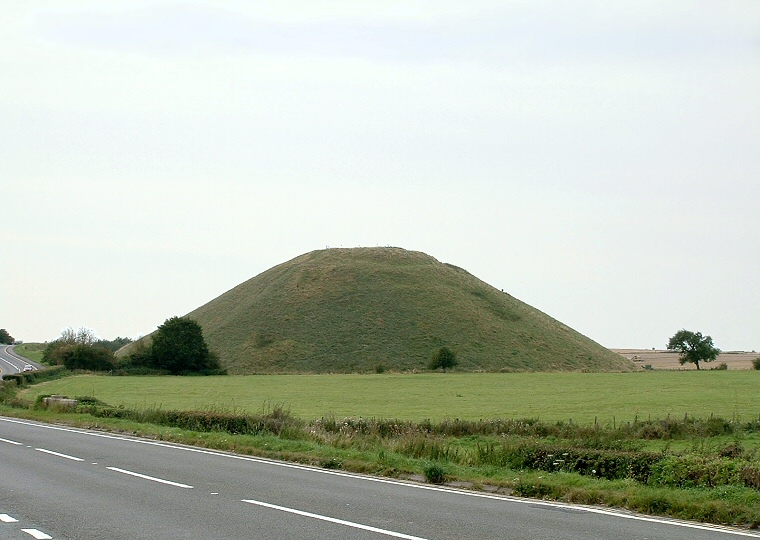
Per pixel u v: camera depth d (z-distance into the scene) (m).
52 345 147.75
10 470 18.83
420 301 134.62
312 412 48.31
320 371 109.31
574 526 12.25
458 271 157.25
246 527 11.88
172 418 33.94
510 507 14.05
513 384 77.75
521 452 20.33
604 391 65.88
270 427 29.02
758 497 13.76
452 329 125.50
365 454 21.48
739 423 33.12
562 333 135.75
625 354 197.50
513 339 125.50
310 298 135.62
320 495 15.14
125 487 16.08
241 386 78.69
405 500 14.66
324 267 148.25
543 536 11.37
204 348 105.62
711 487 15.31
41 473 18.28
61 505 13.85
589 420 40.56
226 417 30.88
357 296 135.75
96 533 11.45
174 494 15.15
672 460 16.80
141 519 12.53
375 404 55.59
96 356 105.44
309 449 23.06
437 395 64.75
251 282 153.88
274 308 133.38
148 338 131.50
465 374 97.81
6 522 12.27
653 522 12.77
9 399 52.69
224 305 144.12
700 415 42.03
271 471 18.97
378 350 117.25
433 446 22.56
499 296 147.25
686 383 74.56
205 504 13.98
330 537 11.17
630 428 31.91
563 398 58.91
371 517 12.78
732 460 16.78
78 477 17.59
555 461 19.09
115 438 28.39
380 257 153.75
